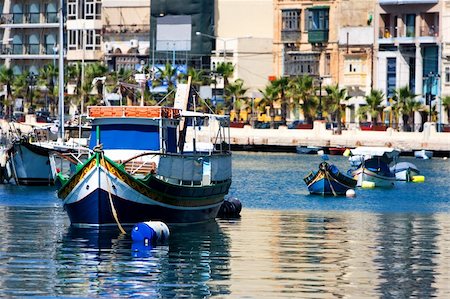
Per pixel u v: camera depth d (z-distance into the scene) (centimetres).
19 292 10756
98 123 13862
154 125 13800
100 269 11638
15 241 12975
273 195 18688
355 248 13050
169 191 13600
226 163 14888
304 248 12988
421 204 17738
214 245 12988
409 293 10950
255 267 11881
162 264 11906
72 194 13388
